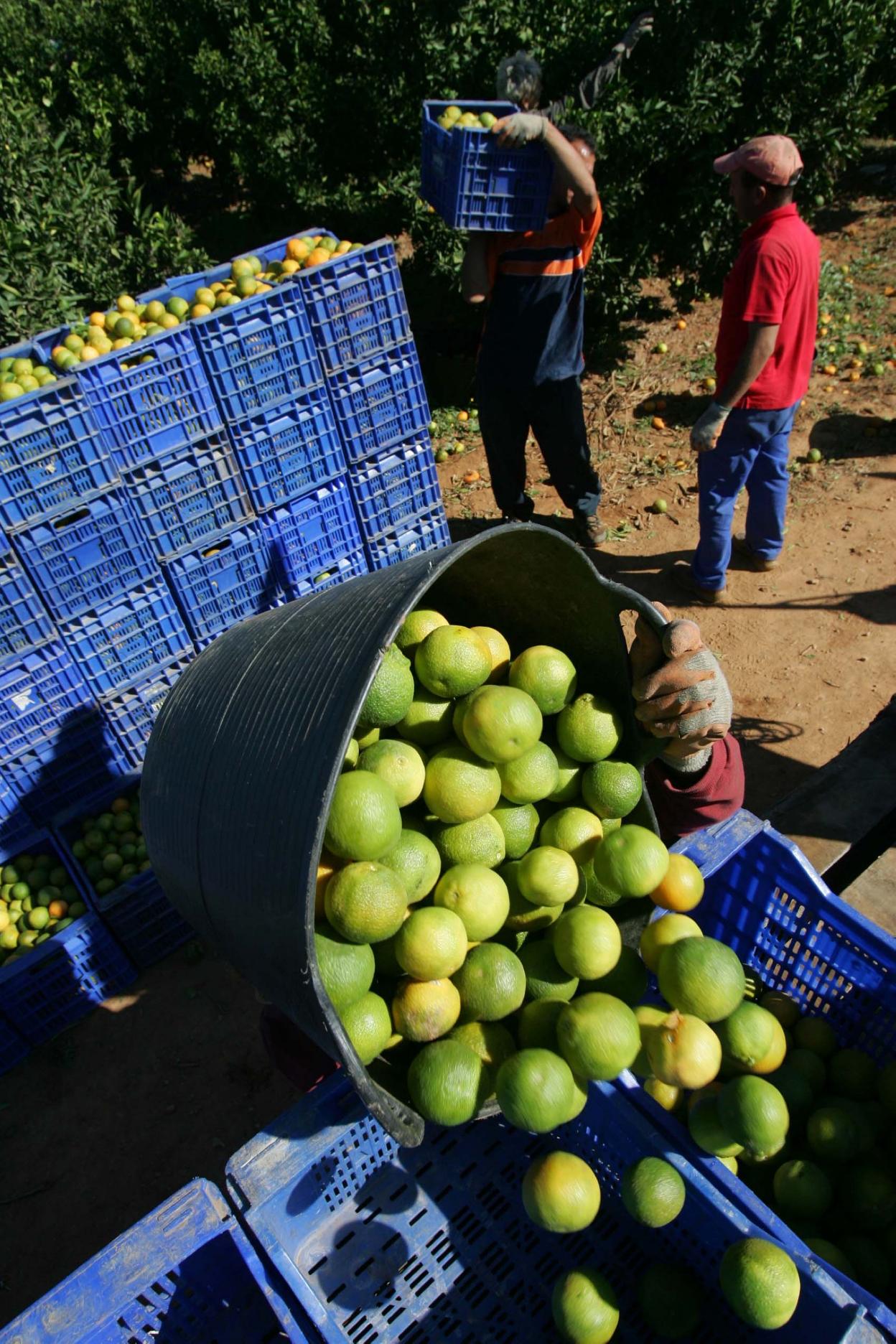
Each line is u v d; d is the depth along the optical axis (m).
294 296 4.85
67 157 9.91
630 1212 2.10
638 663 2.49
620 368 9.42
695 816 2.84
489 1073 2.06
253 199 11.98
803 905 2.80
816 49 7.98
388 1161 2.48
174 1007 4.70
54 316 8.11
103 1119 4.24
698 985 2.12
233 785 1.98
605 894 2.37
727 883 2.97
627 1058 2.02
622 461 8.20
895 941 2.59
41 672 4.57
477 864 2.29
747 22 7.83
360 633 1.89
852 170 13.17
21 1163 4.12
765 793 5.19
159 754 2.47
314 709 1.85
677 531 7.35
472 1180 2.51
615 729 2.45
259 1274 2.12
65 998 4.61
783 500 6.40
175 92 14.21
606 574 7.02
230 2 11.29
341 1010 1.99
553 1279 2.38
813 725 5.61
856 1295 1.89
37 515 4.30
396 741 2.35
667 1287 2.21
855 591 6.53
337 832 2.03
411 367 5.49
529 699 2.31
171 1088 4.34
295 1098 4.21
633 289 9.35
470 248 5.96
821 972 2.83
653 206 8.81
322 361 5.11
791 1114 2.47
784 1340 2.06
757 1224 2.04
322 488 5.45
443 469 8.48
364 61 9.16
